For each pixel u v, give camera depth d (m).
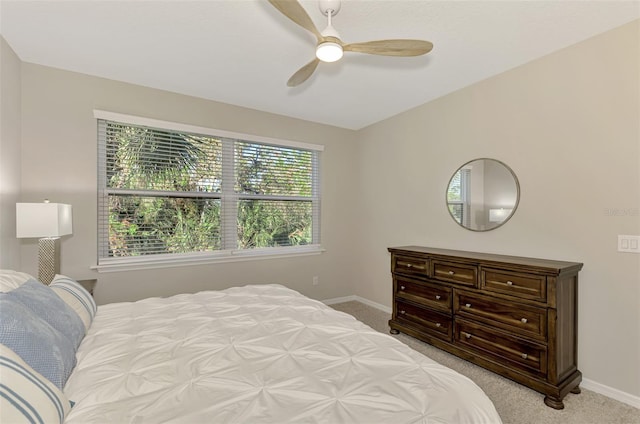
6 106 2.19
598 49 2.09
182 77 2.76
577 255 2.20
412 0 1.75
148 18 1.93
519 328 2.12
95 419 0.90
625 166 1.99
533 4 1.79
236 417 0.91
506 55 2.36
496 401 1.99
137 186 2.94
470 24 1.97
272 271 3.70
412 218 3.51
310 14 1.88
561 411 1.89
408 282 2.97
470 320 2.43
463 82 2.84
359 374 1.14
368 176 4.15
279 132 3.73
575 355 2.14
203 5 1.81
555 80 2.31
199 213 3.26
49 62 2.49
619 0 1.74
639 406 1.92
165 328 1.57
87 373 1.15
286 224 3.85
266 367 1.20
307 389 1.05
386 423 0.89
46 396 0.86
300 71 1.96
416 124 3.47
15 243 2.32
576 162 2.21
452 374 1.16
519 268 2.12
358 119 3.92
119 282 2.82
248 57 2.41
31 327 1.06
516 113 2.55
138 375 1.13
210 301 2.04
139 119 2.89
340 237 4.27
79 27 2.02
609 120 2.05
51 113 2.55
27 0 1.76
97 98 2.73
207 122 3.26
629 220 1.98
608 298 2.06
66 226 2.24
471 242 2.90
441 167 3.18
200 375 1.14
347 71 2.63
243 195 3.53
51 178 2.55
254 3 1.80
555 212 2.31
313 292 4.02
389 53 1.74
